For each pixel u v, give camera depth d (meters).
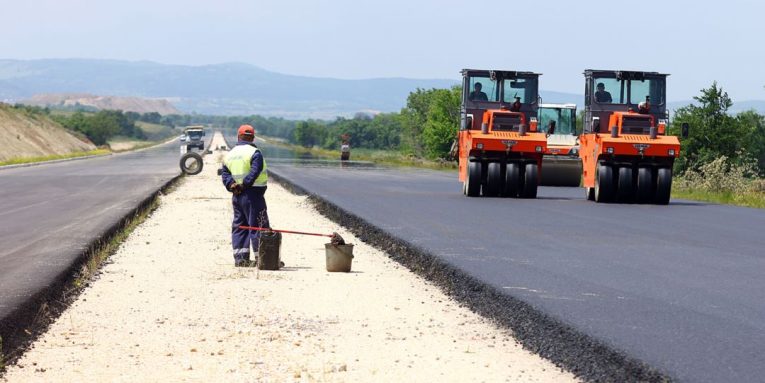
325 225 34.78
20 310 16.20
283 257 25.50
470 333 15.75
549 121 59.34
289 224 34.84
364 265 24.08
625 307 16.89
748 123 96.25
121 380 12.61
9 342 14.55
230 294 19.41
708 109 94.31
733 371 12.35
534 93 47.50
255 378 12.67
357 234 31.47
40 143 161.75
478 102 47.75
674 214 38.03
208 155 142.88
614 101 46.00
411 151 191.25
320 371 13.07
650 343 13.94
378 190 54.09
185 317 16.98
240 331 15.78
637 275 20.83
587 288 18.92
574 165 57.00
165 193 53.75
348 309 17.86
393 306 18.19
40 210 38.75
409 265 23.81
